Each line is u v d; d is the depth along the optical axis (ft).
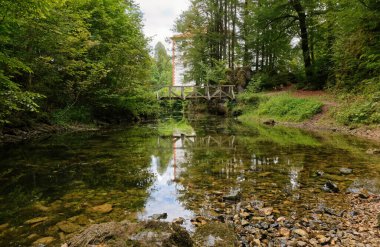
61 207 10.98
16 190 13.05
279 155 21.21
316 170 16.47
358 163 17.93
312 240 8.26
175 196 12.34
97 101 47.29
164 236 6.73
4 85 23.27
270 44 73.72
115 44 47.65
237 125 49.29
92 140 29.86
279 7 63.62
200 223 9.46
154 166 18.04
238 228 9.12
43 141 28.09
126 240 6.59
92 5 47.83
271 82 78.69
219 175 15.79
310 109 46.21
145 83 60.95
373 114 32.71
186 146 26.40
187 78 100.37
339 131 34.76
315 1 59.26
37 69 32.22
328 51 59.41
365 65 41.57
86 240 6.95
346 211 10.45
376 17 37.06
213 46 95.20
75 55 37.88
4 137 28.07
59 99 40.06
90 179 14.96
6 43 27.30
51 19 31.01
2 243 8.11
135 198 12.09
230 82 85.40
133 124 53.47
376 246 7.82
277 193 12.63
